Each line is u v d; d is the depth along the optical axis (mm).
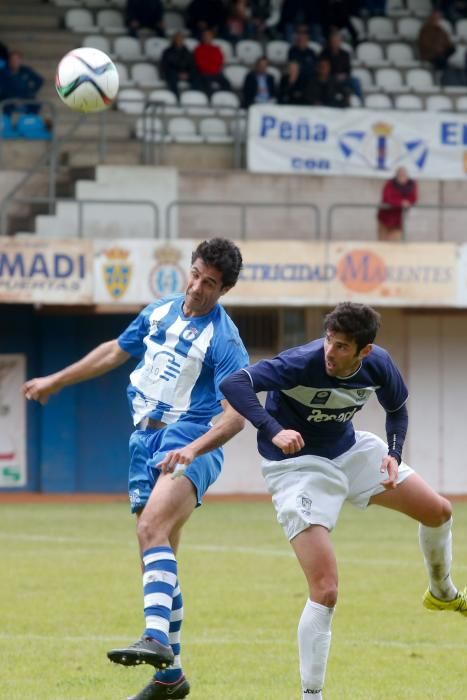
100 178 73625
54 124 74938
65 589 38188
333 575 21766
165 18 93312
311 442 22734
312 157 78438
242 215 73500
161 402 23453
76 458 77250
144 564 21859
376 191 78750
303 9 92125
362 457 23062
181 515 22359
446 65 92250
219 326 23406
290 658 28219
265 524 59031
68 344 76625
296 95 82125
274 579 40406
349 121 78875
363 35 95188
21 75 81250
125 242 67125
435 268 70438
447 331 80188
